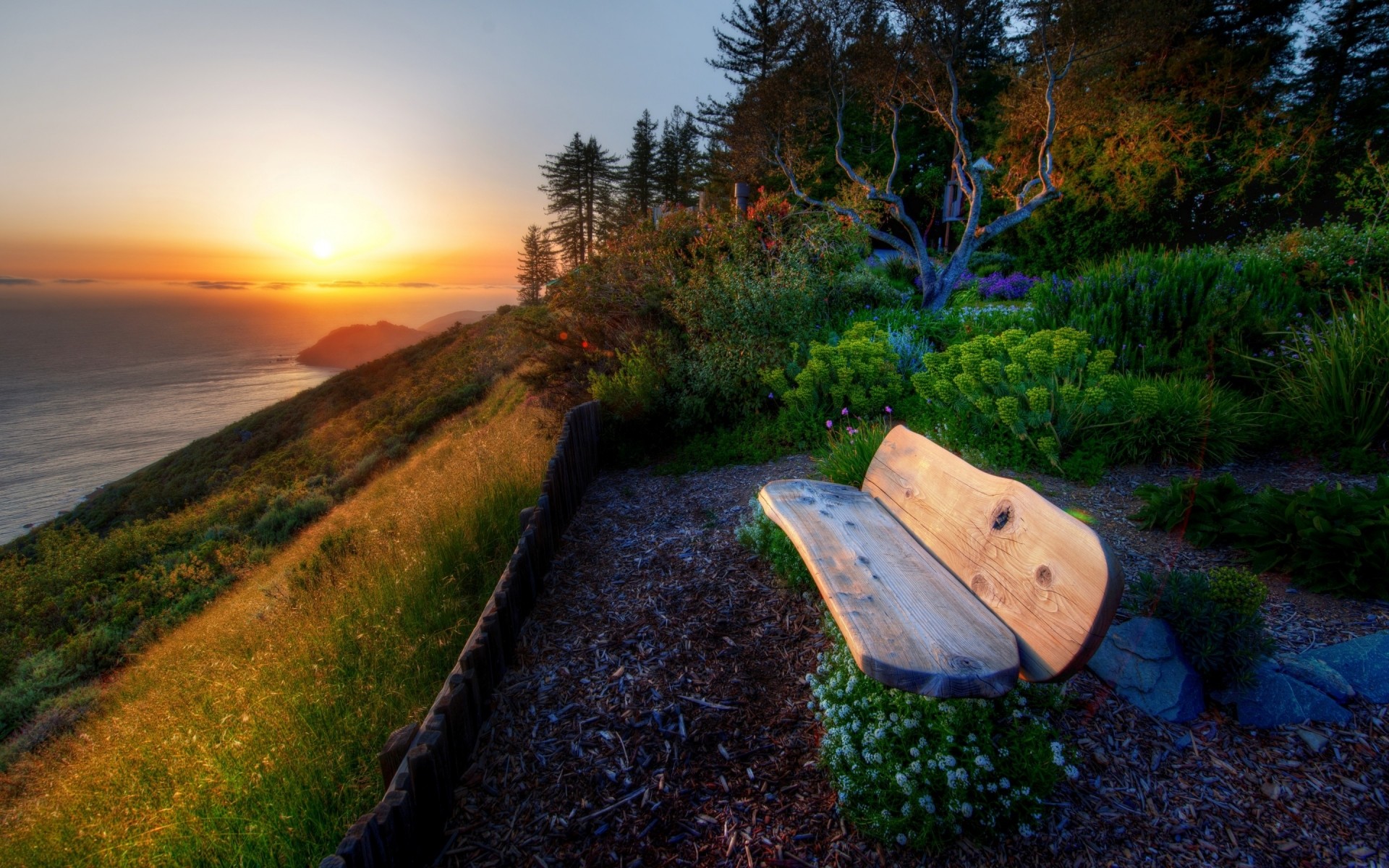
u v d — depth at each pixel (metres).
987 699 1.67
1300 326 4.73
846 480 3.77
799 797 1.75
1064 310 6.08
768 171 21.73
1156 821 1.56
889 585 1.91
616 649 2.59
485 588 3.68
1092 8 12.51
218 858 2.04
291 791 2.12
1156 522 2.95
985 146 20.48
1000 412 3.96
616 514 4.34
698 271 7.37
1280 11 18.89
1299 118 14.88
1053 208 16.56
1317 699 1.80
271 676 3.00
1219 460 3.77
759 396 5.94
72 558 18.47
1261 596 1.85
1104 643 2.05
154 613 12.71
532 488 4.69
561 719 2.20
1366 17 17.86
